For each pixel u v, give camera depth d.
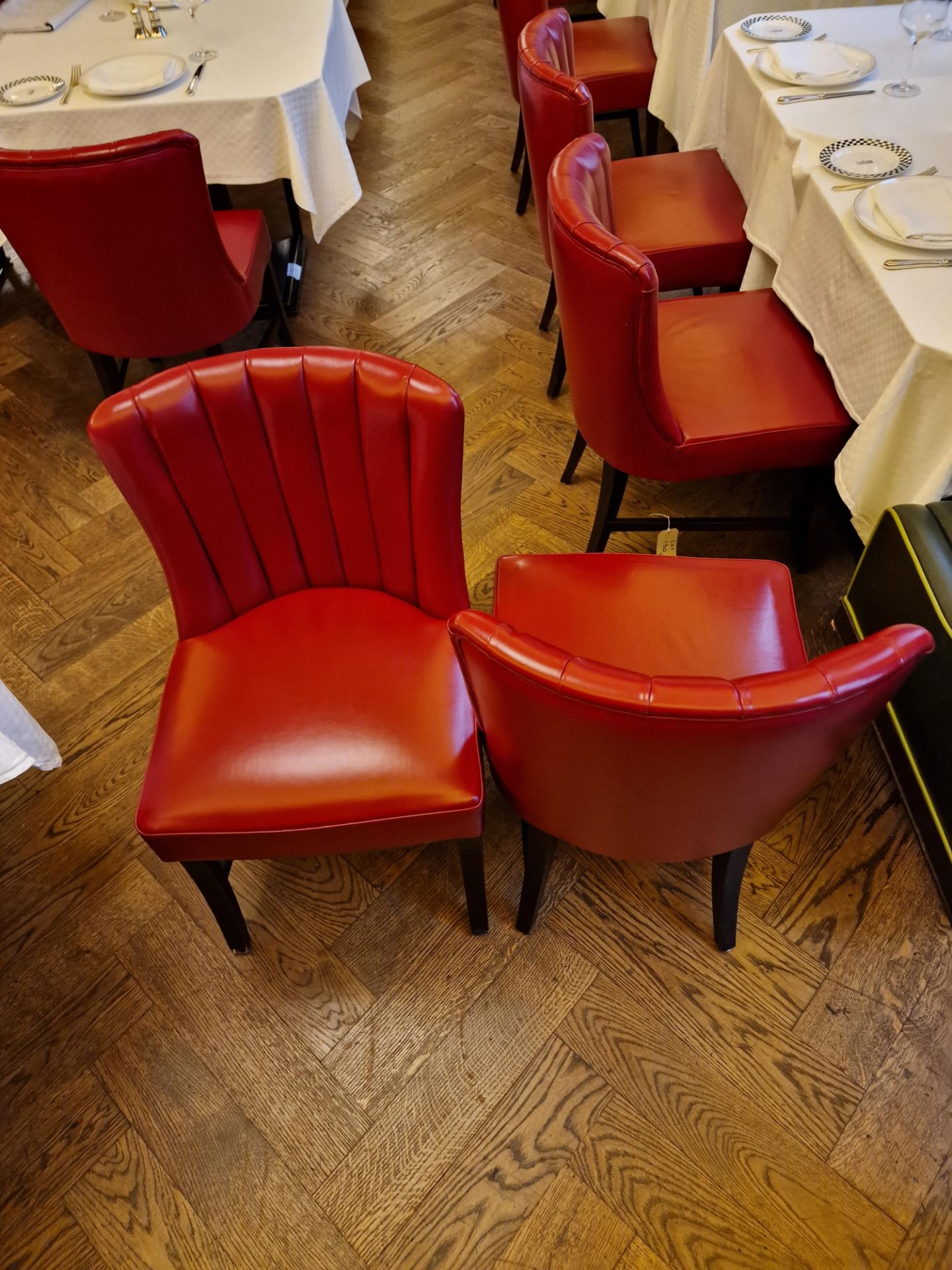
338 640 1.31
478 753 1.21
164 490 1.18
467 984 1.43
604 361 1.44
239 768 1.18
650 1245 1.19
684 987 1.41
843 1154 1.25
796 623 1.33
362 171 3.25
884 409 1.36
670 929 1.47
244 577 1.34
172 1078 1.35
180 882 1.56
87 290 1.91
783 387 1.64
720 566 1.38
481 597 1.94
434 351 2.53
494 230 2.96
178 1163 1.28
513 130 3.44
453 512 1.22
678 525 1.85
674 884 1.52
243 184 2.40
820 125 1.73
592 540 1.92
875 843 1.54
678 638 1.30
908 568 1.42
